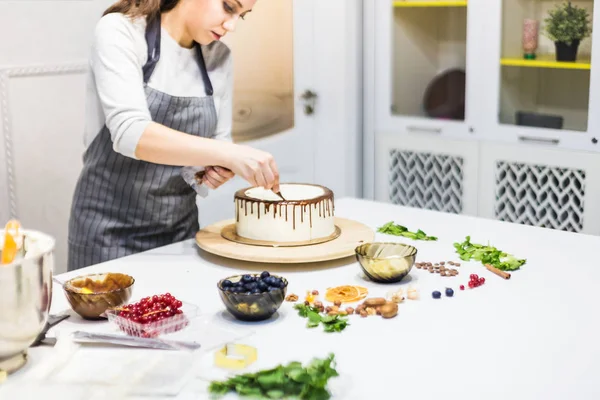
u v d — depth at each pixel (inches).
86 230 78.2
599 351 49.9
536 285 62.4
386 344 51.1
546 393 44.3
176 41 75.2
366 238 71.7
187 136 67.6
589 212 120.6
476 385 45.2
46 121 114.2
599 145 117.3
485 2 124.9
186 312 54.3
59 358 47.1
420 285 62.6
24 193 113.3
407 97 137.7
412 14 133.8
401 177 141.9
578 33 116.3
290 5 137.6
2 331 43.5
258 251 67.7
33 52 111.0
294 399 43.1
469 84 129.4
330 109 142.8
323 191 74.3
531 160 125.1
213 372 46.6
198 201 133.6
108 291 54.9
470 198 133.6
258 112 137.9
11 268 43.1
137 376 44.8
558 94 120.5
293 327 54.1
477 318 55.6
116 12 72.2
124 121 67.7
